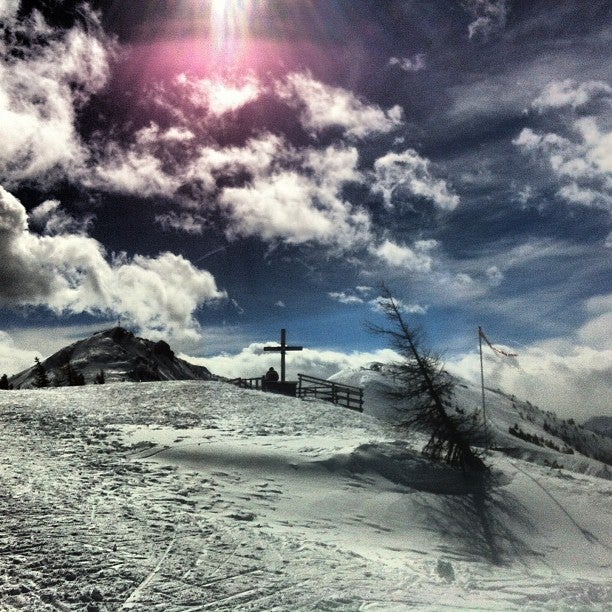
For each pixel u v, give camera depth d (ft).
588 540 56.70
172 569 29.12
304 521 50.70
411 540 51.52
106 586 25.63
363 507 57.62
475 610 26.35
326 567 33.24
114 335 651.66
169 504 46.06
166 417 90.17
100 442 69.00
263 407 104.42
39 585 24.99
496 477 71.00
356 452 70.18
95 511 39.68
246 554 33.73
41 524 34.73
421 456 73.72
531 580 36.37
